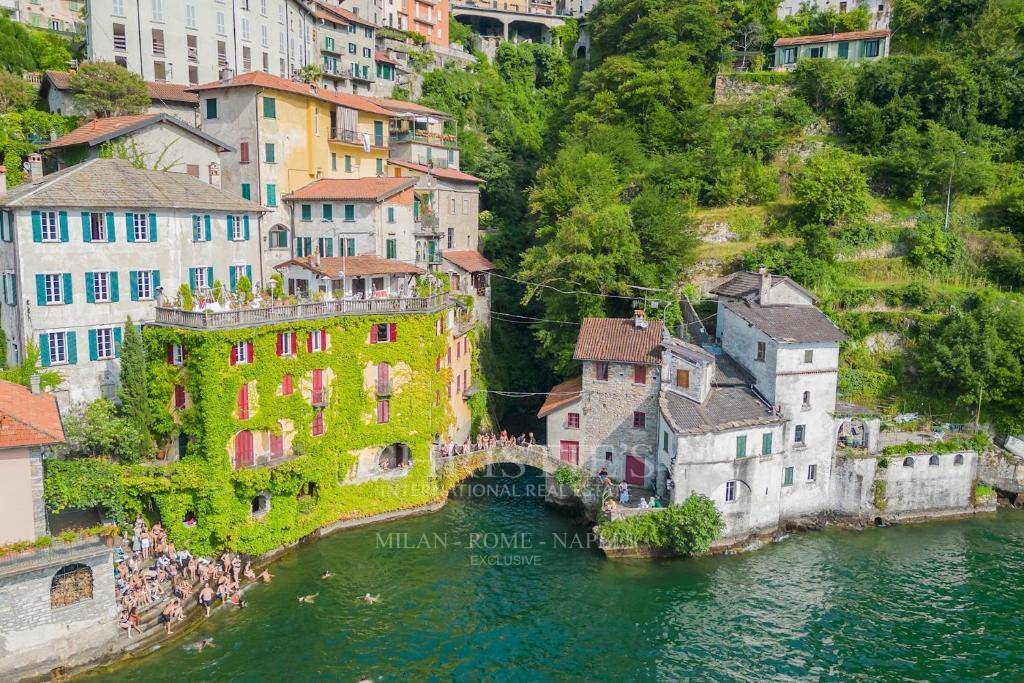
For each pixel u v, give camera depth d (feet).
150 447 149.69
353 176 238.27
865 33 299.38
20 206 144.56
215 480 148.46
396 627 135.13
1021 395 188.96
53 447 139.23
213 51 268.62
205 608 136.87
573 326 208.03
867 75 286.46
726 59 316.81
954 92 271.90
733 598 146.00
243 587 146.51
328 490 170.60
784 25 328.08
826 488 178.60
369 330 175.42
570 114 315.37
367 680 120.26
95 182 159.43
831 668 124.98
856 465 176.65
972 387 192.65
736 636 133.80
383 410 179.63
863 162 264.72
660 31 311.06
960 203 250.98
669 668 124.67
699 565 158.81
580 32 399.44
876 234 240.12
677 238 216.95
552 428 185.37
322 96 220.43
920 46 307.78
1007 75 275.39
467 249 259.60
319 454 167.22
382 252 209.46
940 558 162.20
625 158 265.95
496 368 238.48
